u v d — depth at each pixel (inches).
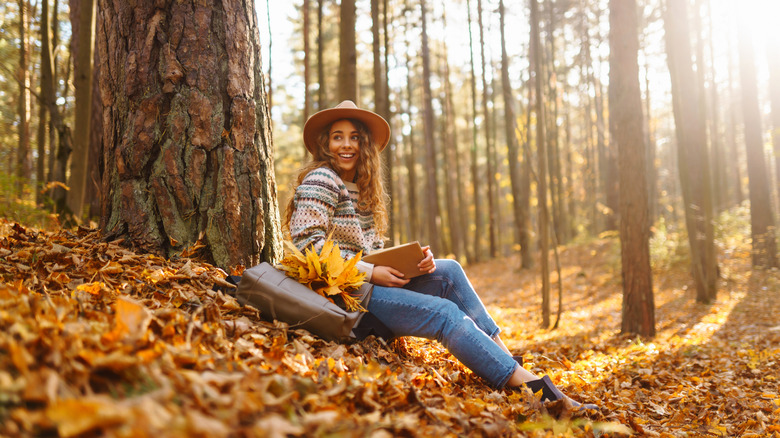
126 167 109.1
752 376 164.6
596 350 220.5
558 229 879.1
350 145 115.0
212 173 111.3
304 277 94.4
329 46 815.7
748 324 297.4
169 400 46.0
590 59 896.9
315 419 51.4
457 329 96.3
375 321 102.0
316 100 897.5
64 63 545.6
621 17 283.3
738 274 483.8
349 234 108.4
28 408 40.8
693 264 389.1
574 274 582.9
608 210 760.3
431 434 61.3
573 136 1326.3
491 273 693.9
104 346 53.5
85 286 84.5
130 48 110.8
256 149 117.2
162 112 109.8
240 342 75.4
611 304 411.8
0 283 75.7
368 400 66.9
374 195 117.6
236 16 116.6
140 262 100.0
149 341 58.4
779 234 514.3
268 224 118.6
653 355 199.0
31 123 600.1
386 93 633.0
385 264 102.7
